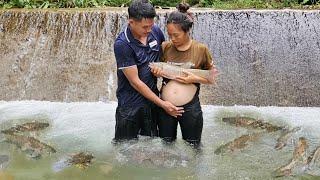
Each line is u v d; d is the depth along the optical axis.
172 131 4.85
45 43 8.02
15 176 4.52
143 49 4.64
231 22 8.15
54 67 7.77
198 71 4.68
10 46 7.99
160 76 4.68
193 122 4.77
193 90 4.75
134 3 4.53
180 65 4.68
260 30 8.09
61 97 7.43
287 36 8.03
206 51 4.74
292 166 4.68
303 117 6.58
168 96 4.71
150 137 4.92
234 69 7.71
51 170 4.66
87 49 7.95
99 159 4.90
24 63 7.83
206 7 9.99
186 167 4.68
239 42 8.00
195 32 8.08
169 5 10.30
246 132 5.79
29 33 8.12
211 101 7.26
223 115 6.64
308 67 7.73
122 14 8.12
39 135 5.68
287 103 7.31
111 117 6.45
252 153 5.07
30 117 6.45
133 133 4.88
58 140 5.50
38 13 8.23
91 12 8.18
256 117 6.55
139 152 4.82
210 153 5.04
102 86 7.53
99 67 7.75
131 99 4.76
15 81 7.64
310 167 4.66
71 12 8.20
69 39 8.05
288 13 8.18
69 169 4.68
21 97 7.46
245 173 4.56
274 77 7.62
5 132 5.75
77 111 6.77
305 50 7.90
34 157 4.98
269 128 5.93
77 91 7.49
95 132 5.78
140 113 4.81
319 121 6.36
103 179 4.45
